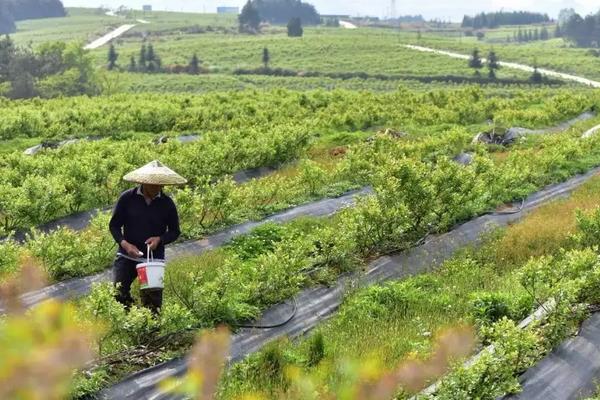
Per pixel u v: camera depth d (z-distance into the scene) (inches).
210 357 87.7
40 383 69.3
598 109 1895.9
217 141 1224.2
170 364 382.9
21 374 68.9
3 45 4970.5
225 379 354.9
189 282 496.7
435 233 700.0
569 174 979.3
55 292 515.8
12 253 522.6
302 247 557.6
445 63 7086.6
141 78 6038.4
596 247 495.2
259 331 448.5
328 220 741.9
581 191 888.3
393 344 405.4
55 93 4566.9
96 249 586.2
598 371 395.9
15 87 4468.5
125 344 394.9
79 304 489.4
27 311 81.2
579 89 5482.3
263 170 1107.3
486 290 522.9
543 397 360.2
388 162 722.8
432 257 627.8
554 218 734.5
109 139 1545.3
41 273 87.7
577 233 655.1
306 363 378.0
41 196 737.6
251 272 536.4
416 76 6353.3
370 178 860.0
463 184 722.2
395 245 636.7
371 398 106.3
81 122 1676.9
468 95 2140.7
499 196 824.3
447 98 2078.0
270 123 1557.6
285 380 348.8
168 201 441.4
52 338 71.5
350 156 951.6
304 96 2038.6
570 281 432.1
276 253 516.7
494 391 335.9
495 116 1711.4
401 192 683.4
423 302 491.8
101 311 386.6
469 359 371.6
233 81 6003.9
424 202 687.7
